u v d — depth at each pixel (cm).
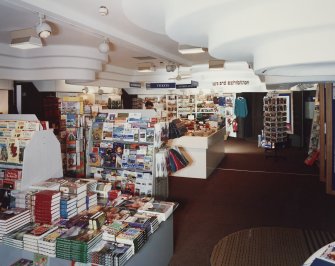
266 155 1018
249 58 297
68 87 960
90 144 521
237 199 583
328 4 176
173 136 578
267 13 193
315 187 651
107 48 505
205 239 416
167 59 743
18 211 302
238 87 1084
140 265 280
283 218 484
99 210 343
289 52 207
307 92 1163
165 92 1302
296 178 729
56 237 271
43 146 355
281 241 402
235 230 441
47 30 374
